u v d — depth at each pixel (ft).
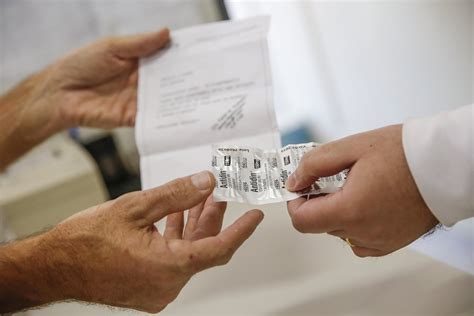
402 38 2.61
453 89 2.42
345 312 1.32
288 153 1.24
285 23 3.68
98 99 1.94
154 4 3.96
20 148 2.17
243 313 1.39
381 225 1.14
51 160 3.37
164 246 1.18
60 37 3.81
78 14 3.80
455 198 1.08
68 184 3.20
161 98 1.63
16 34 3.68
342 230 1.17
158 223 1.52
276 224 1.68
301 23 3.48
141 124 1.59
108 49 1.80
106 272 1.24
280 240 1.61
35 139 2.13
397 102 2.91
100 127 1.98
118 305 1.34
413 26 2.49
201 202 1.22
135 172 4.00
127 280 1.24
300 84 3.94
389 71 2.84
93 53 1.83
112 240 1.21
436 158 1.07
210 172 1.19
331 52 3.33
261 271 1.52
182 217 1.32
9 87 3.77
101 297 1.32
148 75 1.70
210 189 1.16
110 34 3.95
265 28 1.63
